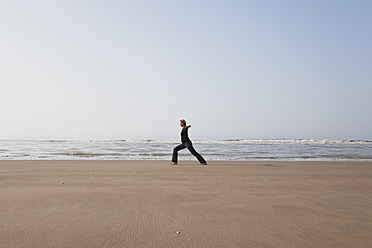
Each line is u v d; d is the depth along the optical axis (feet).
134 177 22.02
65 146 75.87
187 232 9.10
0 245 7.83
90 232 9.00
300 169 29.22
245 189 17.08
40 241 8.17
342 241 8.42
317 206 12.80
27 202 13.19
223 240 8.41
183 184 18.80
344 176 23.97
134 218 10.66
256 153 56.49
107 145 82.07
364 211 11.96
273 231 9.27
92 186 17.76
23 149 62.59
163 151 59.62
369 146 86.74
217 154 53.57
